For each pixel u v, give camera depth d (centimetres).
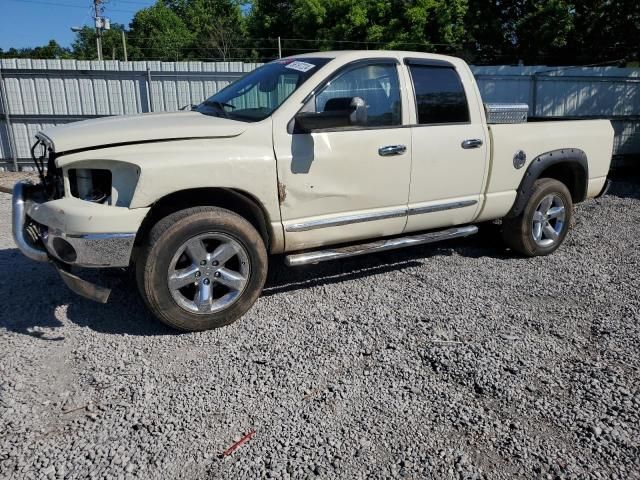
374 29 2406
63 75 1255
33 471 255
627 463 267
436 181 482
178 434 284
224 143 387
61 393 317
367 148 438
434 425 294
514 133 525
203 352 367
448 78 491
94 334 390
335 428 291
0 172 1252
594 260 581
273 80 452
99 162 360
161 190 362
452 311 438
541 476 258
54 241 369
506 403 314
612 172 1251
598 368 351
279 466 262
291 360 357
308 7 2642
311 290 480
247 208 410
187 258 387
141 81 1295
